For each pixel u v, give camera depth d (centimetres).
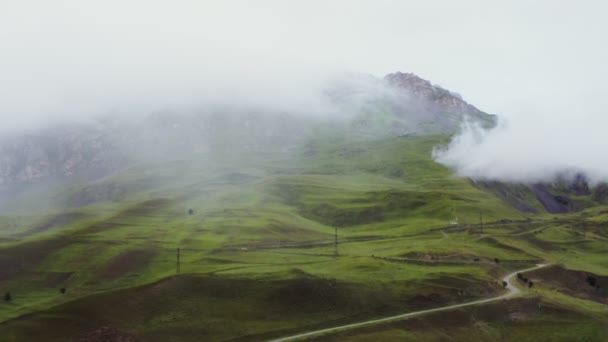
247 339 14750
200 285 17600
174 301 16588
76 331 14512
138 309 15900
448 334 15825
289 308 16738
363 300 17450
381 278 19375
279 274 18850
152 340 14488
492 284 19950
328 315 16488
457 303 17962
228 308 16475
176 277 17912
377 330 15475
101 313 15325
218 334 15000
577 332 16625
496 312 17525
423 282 19062
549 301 18638
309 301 17112
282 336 14975
